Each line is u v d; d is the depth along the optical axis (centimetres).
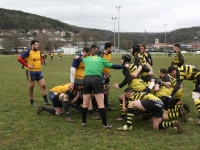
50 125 604
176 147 467
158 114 559
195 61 3181
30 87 793
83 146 475
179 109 624
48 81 1393
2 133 549
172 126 541
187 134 536
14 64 2944
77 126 597
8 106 796
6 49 7831
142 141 498
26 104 826
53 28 17650
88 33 8600
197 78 634
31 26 15875
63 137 523
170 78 679
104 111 572
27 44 8475
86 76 575
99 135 536
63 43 11081
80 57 649
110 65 586
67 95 649
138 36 13712
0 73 1858
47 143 491
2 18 14950
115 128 583
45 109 697
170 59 3778
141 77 696
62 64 2912
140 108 555
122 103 652
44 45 7656
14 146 478
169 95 625
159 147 468
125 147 470
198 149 458
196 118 658
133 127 591
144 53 782
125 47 8725
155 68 2223
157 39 12600
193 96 634
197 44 10481
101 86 573
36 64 784
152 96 558
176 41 12562
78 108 750
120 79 1480
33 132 554
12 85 1237
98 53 601
